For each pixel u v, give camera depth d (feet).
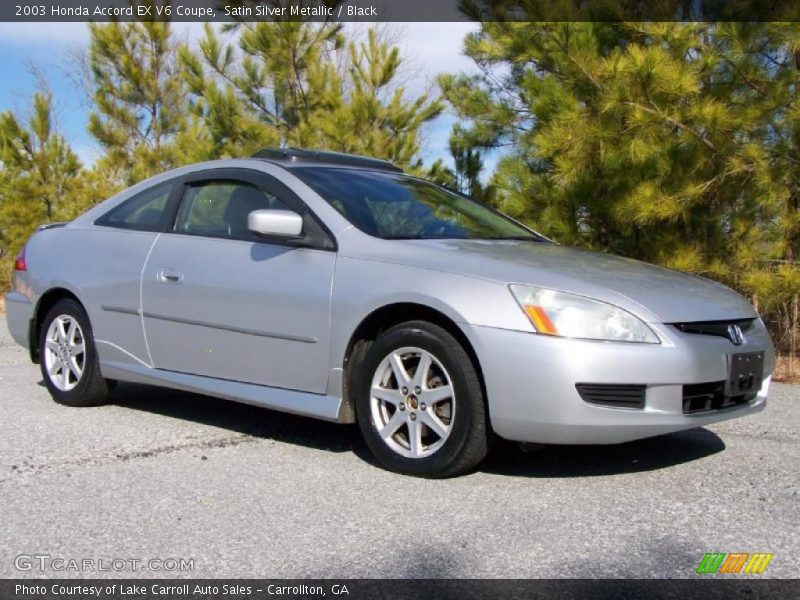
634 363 12.04
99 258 17.38
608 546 10.30
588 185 25.64
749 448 14.94
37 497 12.02
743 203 24.20
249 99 43.52
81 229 18.24
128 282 16.67
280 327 14.43
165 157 50.08
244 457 14.15
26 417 16.90
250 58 42.83
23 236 47.44
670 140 23.53
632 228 26.35
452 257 13.33
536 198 27.48
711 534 10.71
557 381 11.97
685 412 12.50
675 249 24.94
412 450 13.08
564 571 9.59
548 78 25.57
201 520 11.16
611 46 25.39
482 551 10.14
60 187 49.75
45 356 18.38
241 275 15.03
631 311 12.35
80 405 17.88
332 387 13.93
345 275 13.84
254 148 40.57
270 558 9.95
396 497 12.10
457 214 16.40
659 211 23.29
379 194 15.75
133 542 10.43
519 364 12.13
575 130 24.20
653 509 11.65
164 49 54.39
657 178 23.93
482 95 30.42
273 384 14.70
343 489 12.46
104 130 53.11
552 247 15.44
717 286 14.55
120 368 16.93
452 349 12.64
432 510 11.56
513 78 30.53
